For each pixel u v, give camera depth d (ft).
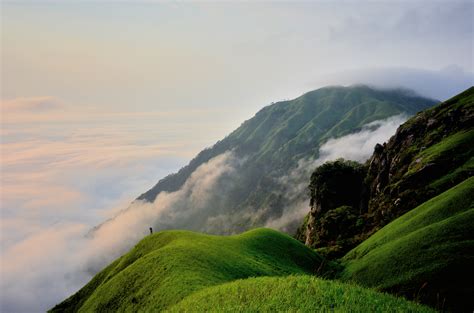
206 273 155.43
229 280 154.51
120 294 173.27
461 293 159.22
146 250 242.99
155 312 129.39
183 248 187.11
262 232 264.11
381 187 403.34
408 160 381.40
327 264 265.34
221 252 192.24
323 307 65.36
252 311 72.02
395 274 193.06
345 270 249.34
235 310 75.41
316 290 74.74
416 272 181.68
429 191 302.25
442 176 316.40
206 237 231.50
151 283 158.61
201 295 101.55
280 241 260.62
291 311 66.44
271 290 82.02
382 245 249.96
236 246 220.84
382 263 211.61
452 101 415.85
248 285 92.84
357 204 453.17
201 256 176.65
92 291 260.21
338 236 375.25
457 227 198.18
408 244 209.67
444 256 181.37
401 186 342.85
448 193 252.21
